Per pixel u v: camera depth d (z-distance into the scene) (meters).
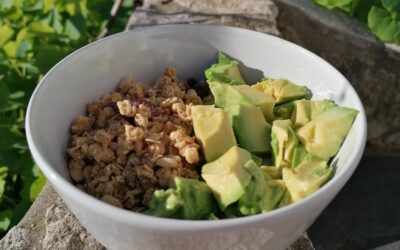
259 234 0.19
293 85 0.26
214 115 0.24
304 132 0.24
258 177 0.21
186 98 0.27
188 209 0.21
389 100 0.43
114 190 0.23
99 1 0.46
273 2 0.40
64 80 0.25
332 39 0.41
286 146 0.24
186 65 0.29
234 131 0.25
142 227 0.18
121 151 0.23
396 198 0.43
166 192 0.21
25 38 0.42
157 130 0.24
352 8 0.42
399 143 0.45
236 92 0.26
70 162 0.24
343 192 0.43
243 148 0.24
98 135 0.23
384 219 0.41
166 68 0.28
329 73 0.26
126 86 0.27
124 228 0.19
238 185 0.21
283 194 0.22
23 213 0.34
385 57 0.41
